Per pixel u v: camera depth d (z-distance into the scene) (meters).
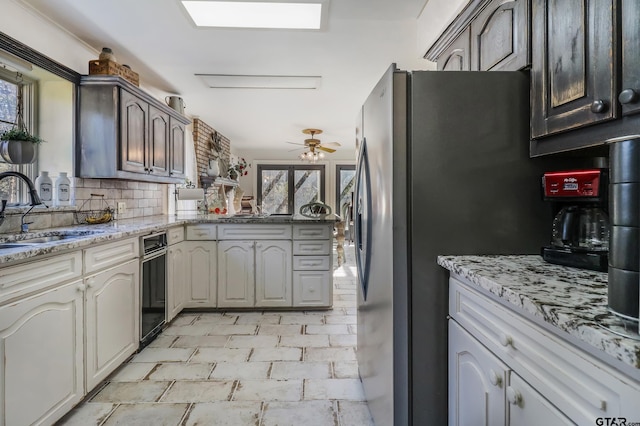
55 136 2.48
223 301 3.20
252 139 6.96
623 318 0.66
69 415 1.67
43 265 1.45
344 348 2.44
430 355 1.32
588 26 0.99
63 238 2.03
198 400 1.81
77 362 1.67
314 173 8.48
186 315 3.15
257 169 8.41
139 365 2.18
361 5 2.22
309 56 2.95
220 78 3.44
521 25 1.33
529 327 0.83
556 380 0.74
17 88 2.31
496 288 0.92
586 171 1.11
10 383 1.29
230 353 2.36
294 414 1.70
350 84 3.64
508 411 0.92
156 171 3.17
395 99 1.31
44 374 1.45
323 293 3.22
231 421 1.64
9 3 2.02
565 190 1.17
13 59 2.09
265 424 1.62
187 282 3.18
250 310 3.26
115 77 2.49
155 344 2.50
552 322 0.72
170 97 3.80
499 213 1.33
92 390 1.85
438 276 1.32
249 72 3.31
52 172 2.48
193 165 4.97
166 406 1.75
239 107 4.51
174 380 2.00
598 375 0.64
